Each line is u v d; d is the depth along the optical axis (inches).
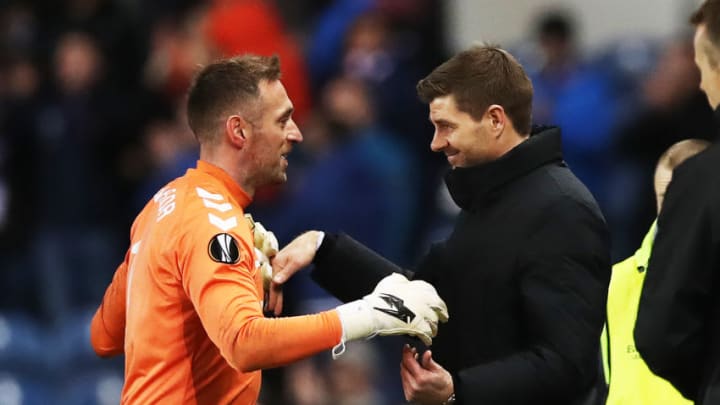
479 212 692.7
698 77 1380.4
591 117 1396.4
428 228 1408.7
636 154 1386.6
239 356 623.5
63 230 1416.1
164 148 1393.9
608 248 683.4
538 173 685.9
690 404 725.9
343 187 1332.4
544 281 667.4
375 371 1238.3
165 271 655.1
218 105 677.3
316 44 1504.7
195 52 1476.4
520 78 690.2
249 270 647.1
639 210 1374.3
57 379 1255.5
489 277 680.4
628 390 735.1
